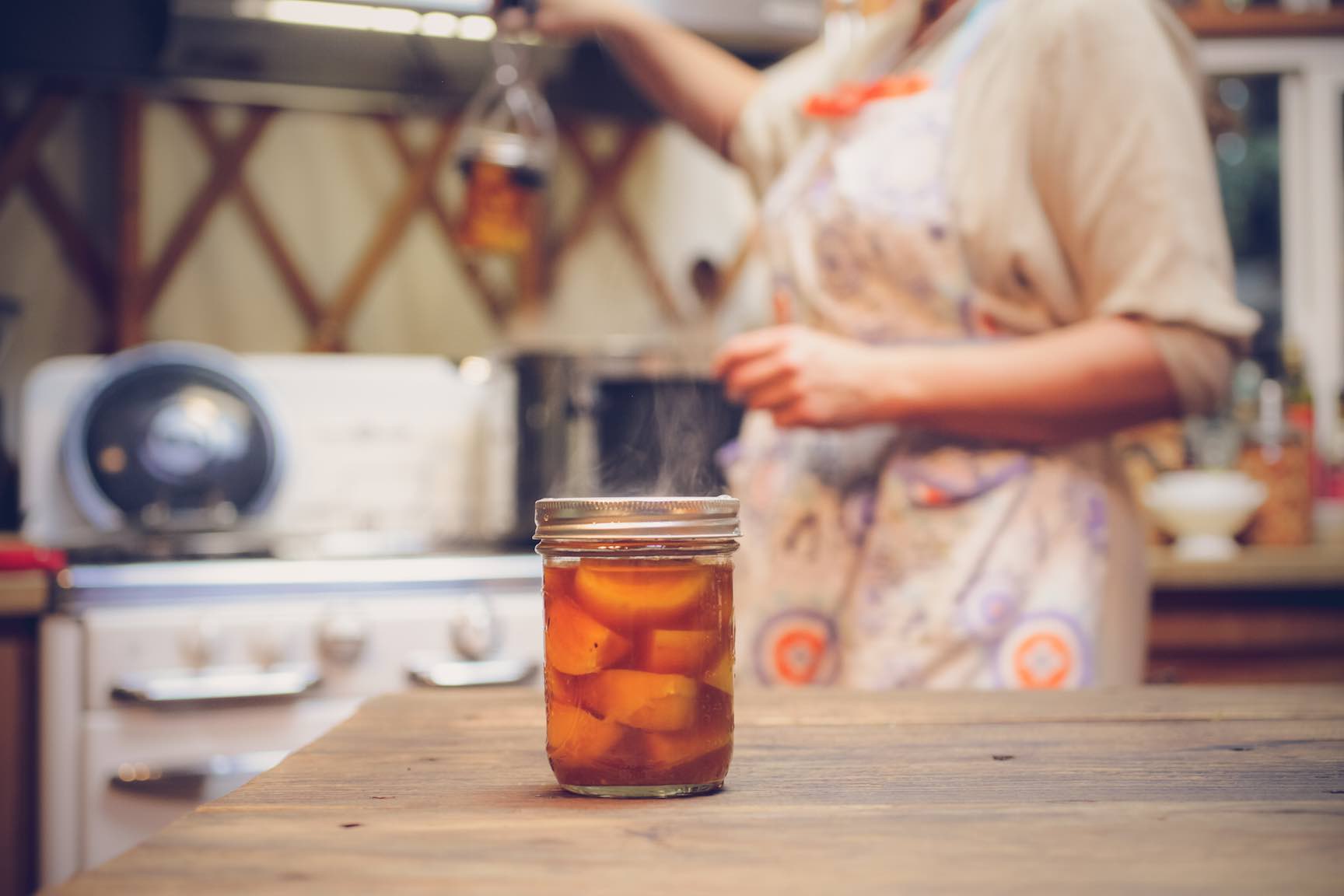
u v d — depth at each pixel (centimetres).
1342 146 239
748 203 274
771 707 71
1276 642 171
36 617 151
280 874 38
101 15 195
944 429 101
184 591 154
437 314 261
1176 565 168
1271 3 240
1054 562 101
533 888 37
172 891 36
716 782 50
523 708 72
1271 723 64
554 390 193
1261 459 191
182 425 200
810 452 112
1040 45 99
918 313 107
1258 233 257
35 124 235
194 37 198
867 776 52
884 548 104
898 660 102
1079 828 43
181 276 247
